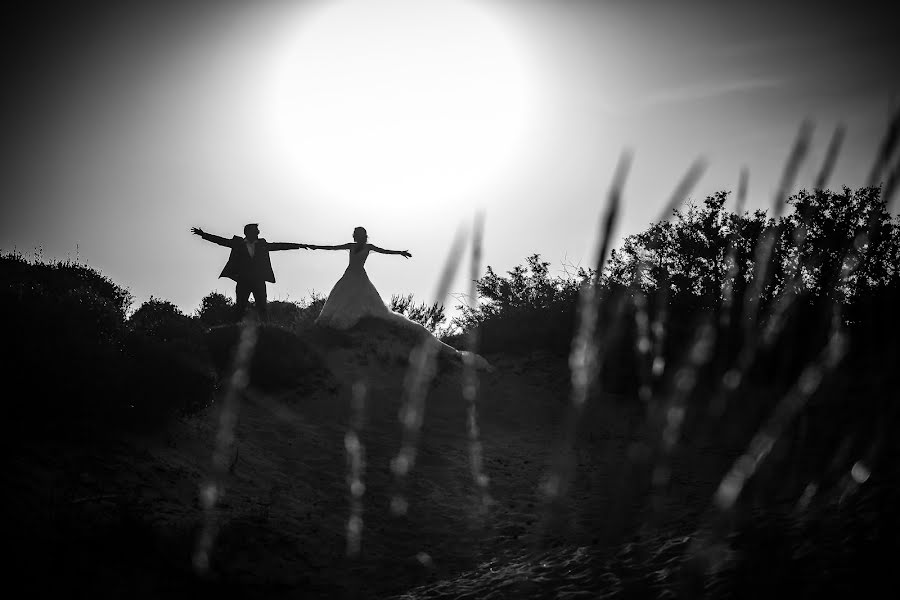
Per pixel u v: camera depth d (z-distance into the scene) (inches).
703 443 337.1
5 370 278.7
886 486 164.9
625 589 182.2
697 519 231.1
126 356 341.7
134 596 196.2
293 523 281.3
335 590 232.8
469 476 362.0
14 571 187.9
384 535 284.5
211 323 625.3
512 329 629.9
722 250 414.0
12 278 428.1
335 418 431.8
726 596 137.1
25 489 234.1
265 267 587.8
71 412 294.0
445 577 245.9
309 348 507.8
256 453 355.3
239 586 218.7
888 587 134.2
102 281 545.3
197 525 252.4
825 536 152.9
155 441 317.4
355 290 594.9
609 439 401.7
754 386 309.0
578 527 270.8
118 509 241.3
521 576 219.9
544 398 509.0
